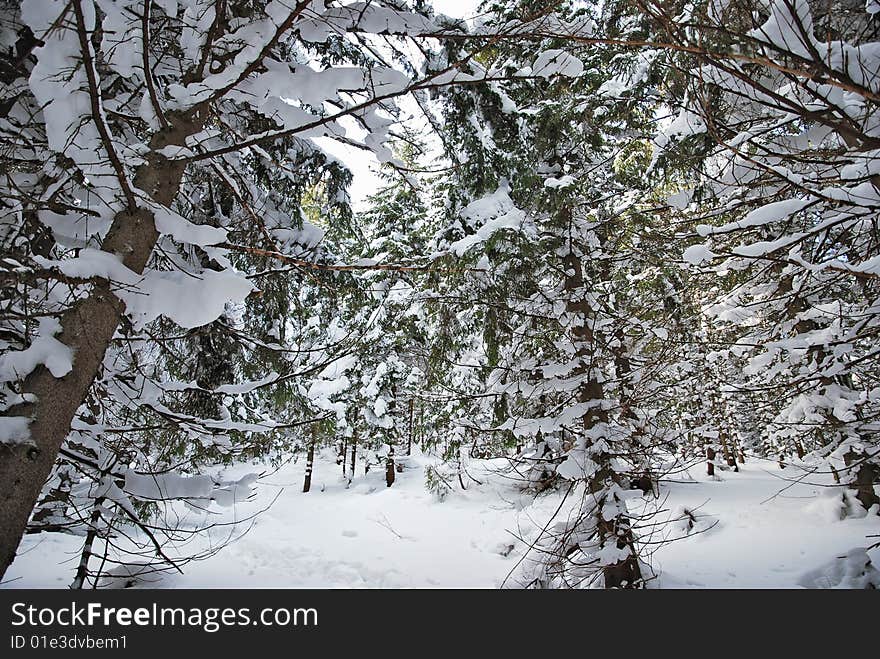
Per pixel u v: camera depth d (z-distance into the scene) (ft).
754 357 31.42
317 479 68.13
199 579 23.77
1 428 7.75
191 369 18.49
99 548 27.40
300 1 8.61
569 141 23.66
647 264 26.22
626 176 24.82
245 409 19.90
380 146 14.20
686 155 18.30
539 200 22.20
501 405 23.09
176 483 12.40
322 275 19.62
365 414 58.44
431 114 17.40
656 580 21.59
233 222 17.85
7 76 11.49
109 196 9.76
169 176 10.72
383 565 30.73
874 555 22.20
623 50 21.09
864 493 30.01
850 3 10.82
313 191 20.92
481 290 21.81
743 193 16.97
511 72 19.60
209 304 9.71
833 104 9.52
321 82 11.03
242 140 13.93
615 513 18.88
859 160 12.16
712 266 21.71
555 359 23.98
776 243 13.69
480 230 19.72
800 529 29.53
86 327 8.95
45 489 13.80
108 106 11.42
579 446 20.02
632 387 22.56
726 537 30.04
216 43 10.52
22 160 10.57
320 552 33.91
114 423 15.02
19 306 9.84
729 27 9.68
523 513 36.76
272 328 19.70
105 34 8.98
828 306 26.48
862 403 24.47
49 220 10.31
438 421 34.53
